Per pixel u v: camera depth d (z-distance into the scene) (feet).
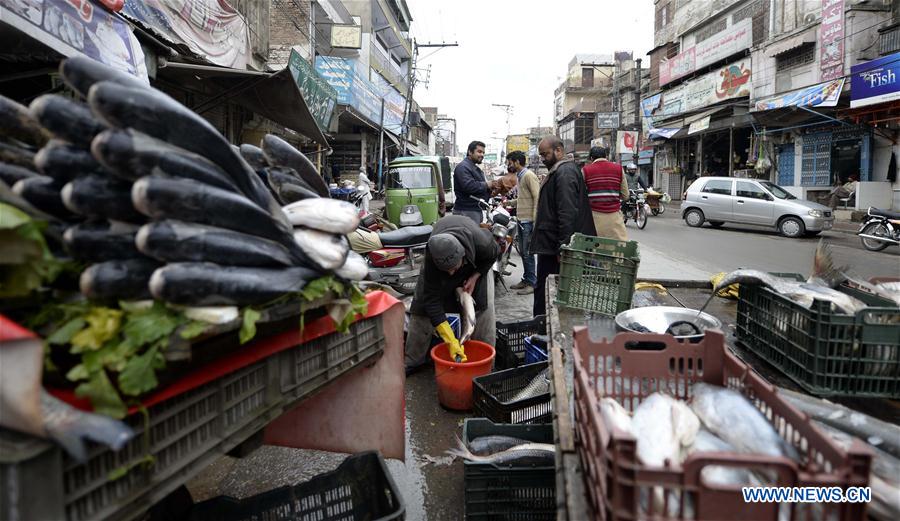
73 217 4.29
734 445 4.68
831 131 56.65
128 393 3.64
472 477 7.16
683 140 88.38
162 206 3.87
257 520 6.61
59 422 3.25
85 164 3.99
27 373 3.23
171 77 23.06
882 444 5.20
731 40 71.41
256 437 5.81
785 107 55.83
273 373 5.41
